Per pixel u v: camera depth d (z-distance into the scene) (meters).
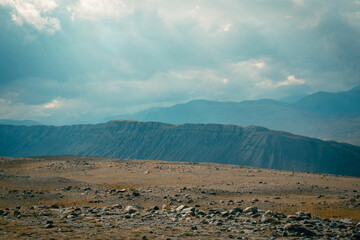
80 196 42.03
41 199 40.16
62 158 132.62
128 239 18.27
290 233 21.06
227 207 34.44
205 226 22.86
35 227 21.34
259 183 58.91
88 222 23.80
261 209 33.66
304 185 55.72
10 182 56.09
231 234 20.20
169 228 21.88
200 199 40.00
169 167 96.19
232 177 70.69
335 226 24.36
